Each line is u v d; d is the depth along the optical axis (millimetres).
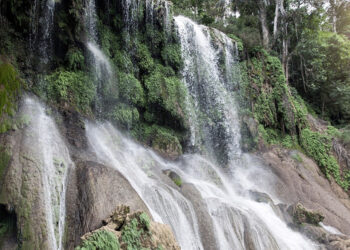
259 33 24812
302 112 21938
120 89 12289
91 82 10930
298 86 28219
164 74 14195
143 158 10430
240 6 27531
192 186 9445
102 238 5246
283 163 17281
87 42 11359
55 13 10445
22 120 7773
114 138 10625
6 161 6547
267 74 20953
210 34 18000
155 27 14555
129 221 5797
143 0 14203
